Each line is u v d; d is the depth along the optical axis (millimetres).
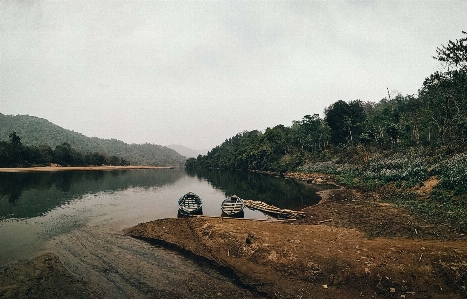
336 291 9398
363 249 11266
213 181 53594
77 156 89500
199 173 85562
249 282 10445
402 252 10539
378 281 9359
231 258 12227
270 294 9680
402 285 9062
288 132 82250
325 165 49875
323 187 36688
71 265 12164
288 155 66812
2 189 33562
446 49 27016
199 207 21906
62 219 20359
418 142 35781
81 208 24641
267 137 76938
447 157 24906
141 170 97500
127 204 27141
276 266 11094
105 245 14672
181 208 21359
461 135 28625
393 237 13102
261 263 11484
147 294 9867
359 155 44531
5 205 24719
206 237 14797
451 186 19047
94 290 10055
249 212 23188
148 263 12414
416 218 15852
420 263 9734
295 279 10242
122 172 77250
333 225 16234
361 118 58344
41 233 16719
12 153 67688
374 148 43844
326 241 12812
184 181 54156
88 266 12078
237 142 114688
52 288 10070
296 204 26359
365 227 15234
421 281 9094
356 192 28266
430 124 34750
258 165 75312
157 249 14094
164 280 10883
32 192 32594
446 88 28859
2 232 16891
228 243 13562
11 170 60094
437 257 9844
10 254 13391
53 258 12633
